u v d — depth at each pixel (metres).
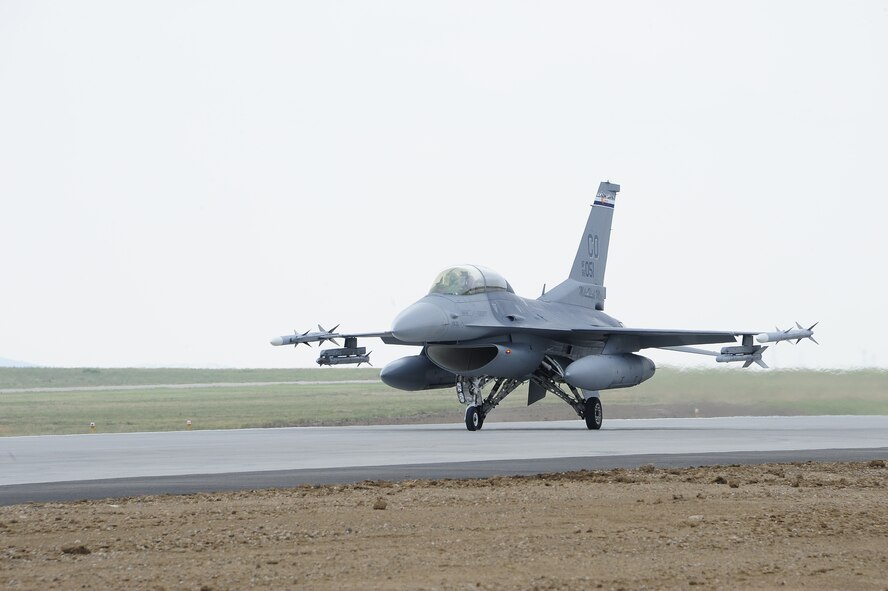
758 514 40.75
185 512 41.66
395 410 180.00
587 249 136.38
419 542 34.53
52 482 55.31
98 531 37.03
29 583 28.66
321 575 29.36
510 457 71.19
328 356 129.75
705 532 36.41
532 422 151.50
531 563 30.95
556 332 118.19
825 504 43.84
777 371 169.75
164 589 27.83
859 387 168.62
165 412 174.50
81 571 30.14
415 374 125.25
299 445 86.19
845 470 59.62
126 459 71.38
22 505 44.72
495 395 120.25
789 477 55.41
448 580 28.64
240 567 30.50
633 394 174.00
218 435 105.62
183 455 74.88
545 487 50.47
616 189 141.38
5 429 137.75
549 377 122.75
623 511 41.62
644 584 28.25
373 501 44.88
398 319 110.25
